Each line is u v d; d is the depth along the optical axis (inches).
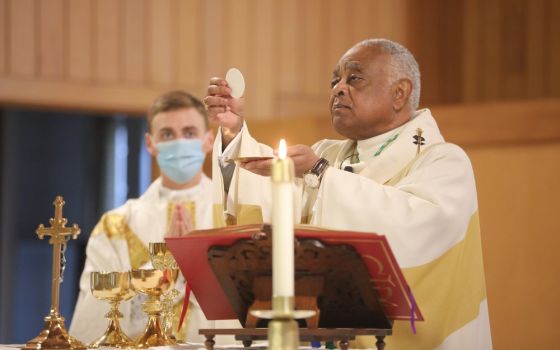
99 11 497.4
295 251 169.5
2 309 584.4
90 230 616.4
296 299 173.9
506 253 410.9
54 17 488.4
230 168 232.8
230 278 178.4
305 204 236.8
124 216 338.6
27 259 606.5
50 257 612.1
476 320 217.3
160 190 343.9
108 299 206.4
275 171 141.5
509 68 577.3
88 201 615.8
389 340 214.2
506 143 415.2
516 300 406.3
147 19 507.2
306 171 219.8
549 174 406.3
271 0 534.9
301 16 541.6
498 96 578.9
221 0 524.1
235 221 234.5
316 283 174.1
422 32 575.2
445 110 428.5
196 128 334.6
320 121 438.0
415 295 212.4
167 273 201.3
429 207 213.5
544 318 401.1
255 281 176.2
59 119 617.3
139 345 200.2
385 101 241.9
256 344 211.2
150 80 506.3
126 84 500.7
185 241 176.6
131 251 332.5
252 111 528.7
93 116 617.0
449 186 221.0
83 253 617.0
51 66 486.9
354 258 170.2
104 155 613.6
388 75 242.1
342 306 178.7
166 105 336.5
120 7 502.0
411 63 246.4
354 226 210.8
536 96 571.2
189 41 515.5
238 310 183.8
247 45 529.0
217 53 522.0
